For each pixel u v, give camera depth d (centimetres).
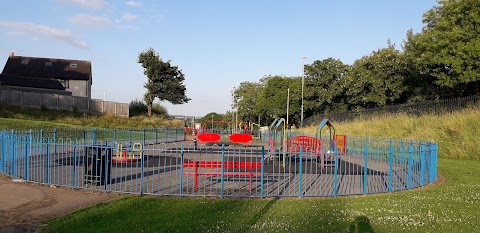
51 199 1049
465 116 2883
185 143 3366
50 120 4128
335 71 5322
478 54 3073
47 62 6250
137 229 810
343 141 2631
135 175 1475
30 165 1568
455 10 3341
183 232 797
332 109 5309
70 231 792
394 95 4481
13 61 6088
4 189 1152
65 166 1619
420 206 1052
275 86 7162
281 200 1105
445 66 3341
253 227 837
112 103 5472
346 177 1577
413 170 1450
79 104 5006
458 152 2552
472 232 820
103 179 1252
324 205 1053
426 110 3416
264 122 7944
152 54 6391
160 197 1105
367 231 823
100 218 885
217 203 1048
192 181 1375
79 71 6272
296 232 810
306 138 2273
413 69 4212
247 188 1278
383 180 1509
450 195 1215
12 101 4341
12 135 1372
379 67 4581
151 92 6316
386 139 2573
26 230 793
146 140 3397
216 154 2395
